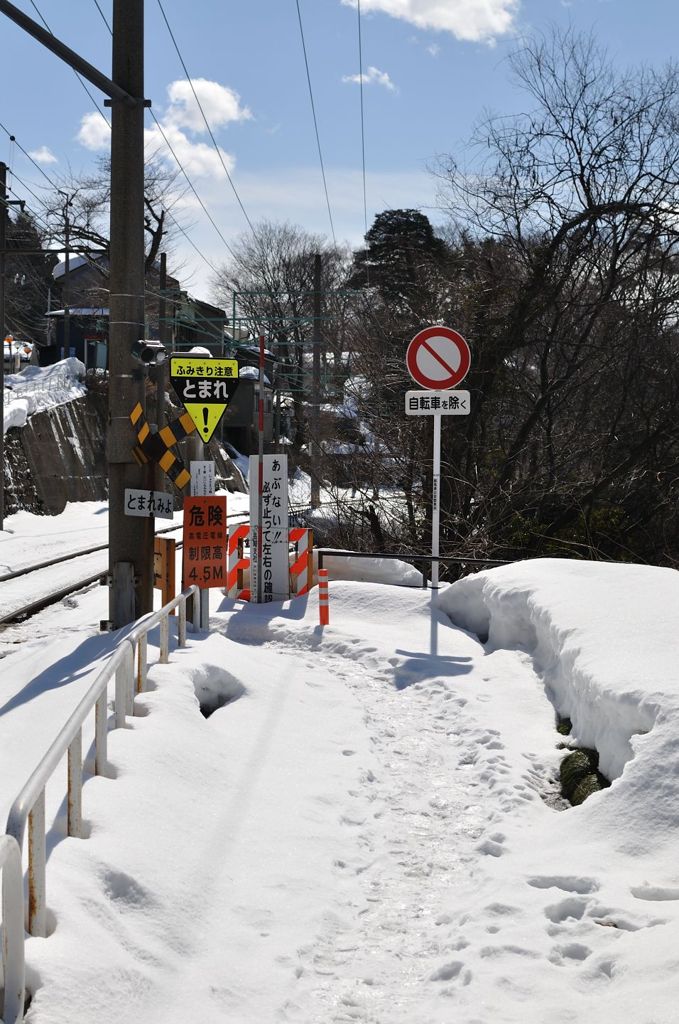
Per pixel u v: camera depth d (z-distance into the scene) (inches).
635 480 741.3
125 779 231.9
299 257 2536.9
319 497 895.7
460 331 748.0
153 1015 149.3
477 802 249.4
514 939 169.3
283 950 174.4
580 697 271.7
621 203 716.0
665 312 732.0
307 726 303.7
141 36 416.8
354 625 411.8
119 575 417.1
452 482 720.3
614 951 160.9
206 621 412.2
